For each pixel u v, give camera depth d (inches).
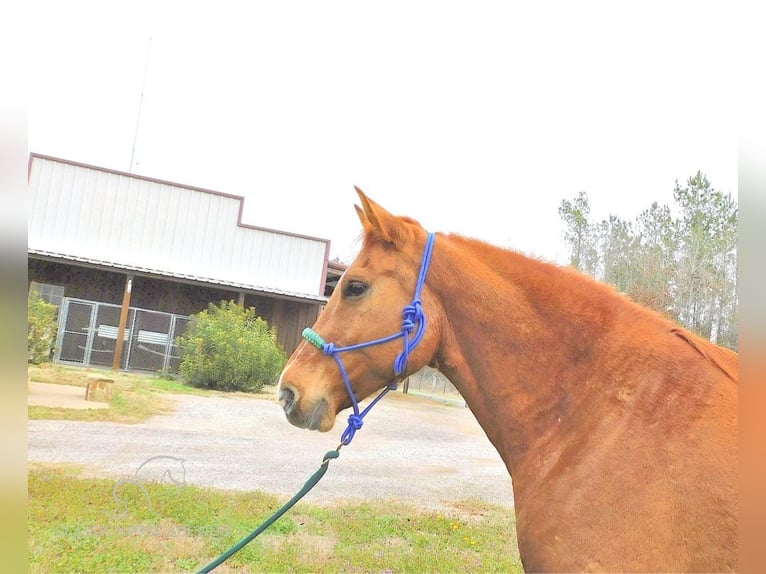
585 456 66.0
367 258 83.1
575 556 61.3
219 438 351.3
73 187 641.0
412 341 78.6
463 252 83.2
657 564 57.4
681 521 57.8
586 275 78.9
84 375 527.8
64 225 636.7
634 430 64.7
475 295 79.3
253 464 294.2
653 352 68.9
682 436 61.8
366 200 80.4
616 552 59.4
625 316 73.5
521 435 74.2
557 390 72.9
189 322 614.5
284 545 181.3
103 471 246.2
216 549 173.5
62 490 209.5
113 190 656.4
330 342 80.9
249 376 581.0
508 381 76.1
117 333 611.2
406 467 327.6
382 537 198.8
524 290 78.4
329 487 264.5
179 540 177.2
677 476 59.8
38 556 151.4
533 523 66.5
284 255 729.0
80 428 332.5
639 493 60.7
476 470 335.0
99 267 589.3
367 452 362.0
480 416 79.8
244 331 601.3
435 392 867.4
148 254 668.7
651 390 66.4
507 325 77.2
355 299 81.2
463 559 182.7
